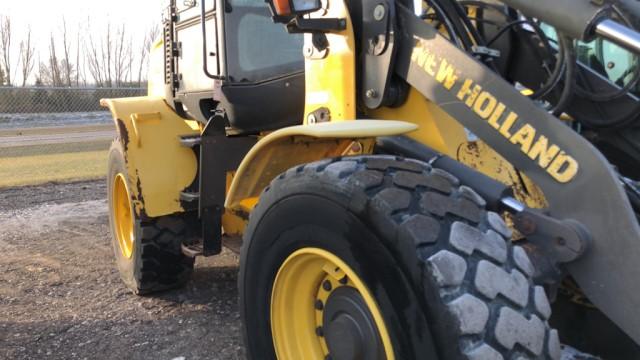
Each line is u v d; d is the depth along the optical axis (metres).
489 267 1.61
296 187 1.99
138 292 4.04
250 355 2.30
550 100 2.56
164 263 3.88
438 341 1.54
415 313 1.60
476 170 2.12
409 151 2.21
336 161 2.00
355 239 1.77
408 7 2.33
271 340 2.18
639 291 1.70
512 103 1.99
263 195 2.19
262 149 2.25
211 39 3.30
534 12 1.86
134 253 3.90
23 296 4.18
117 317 3.74
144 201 3.66
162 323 3.64
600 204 1.79
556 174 1.89
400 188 1.78
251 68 3.17
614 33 1.69
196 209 3.74
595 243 1.79
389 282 1.67
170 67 3.94
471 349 1.51
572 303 2.24
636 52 1.66
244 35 3.16
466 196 1.80
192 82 3.69
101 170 10.77
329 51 2.47
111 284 4.42
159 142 3.79
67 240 5.85
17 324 3.64
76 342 3.38
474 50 2.27
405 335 1.63
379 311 1.72
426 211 1.70
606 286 1.77
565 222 1.83
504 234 1.74
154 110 3.90
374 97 2.34
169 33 3.94
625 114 2.42
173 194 3.71
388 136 2.08
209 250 3.47
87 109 15.56
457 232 1.65
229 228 3.82
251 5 3.14
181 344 3.34
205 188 3.38
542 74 2.65
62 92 15.18
